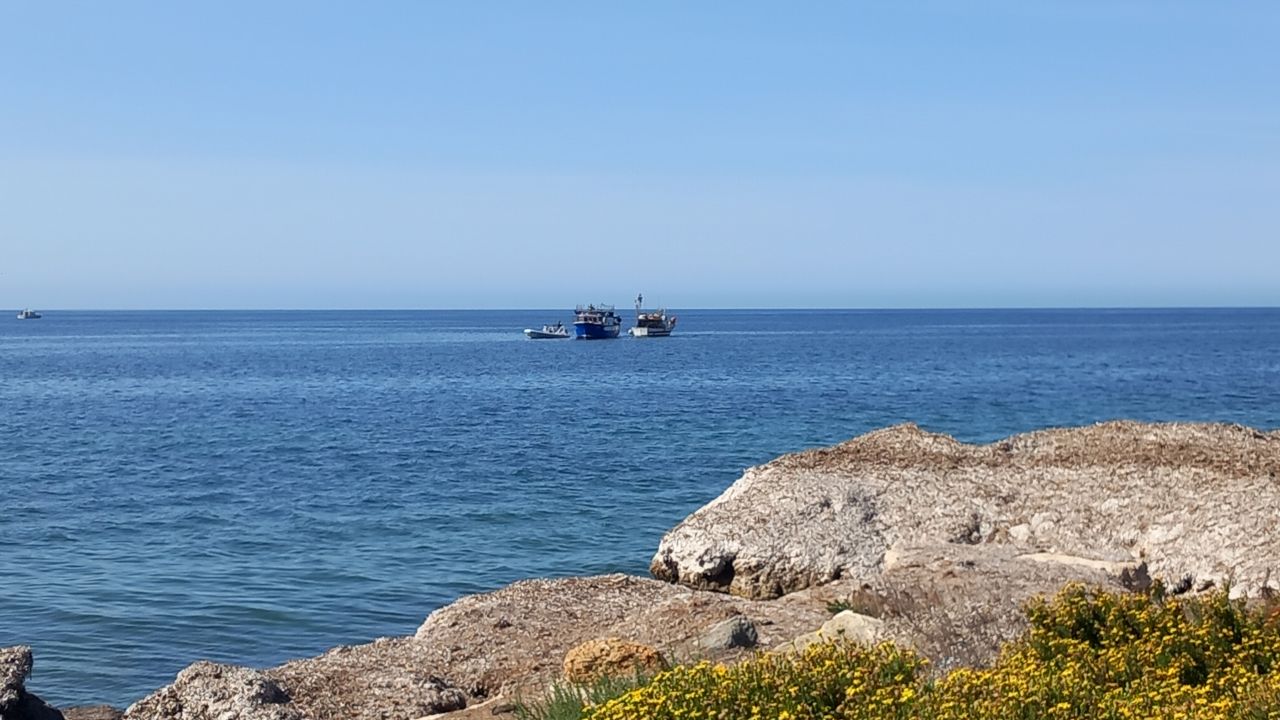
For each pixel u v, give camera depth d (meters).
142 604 25.09
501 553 30.19
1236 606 13.63
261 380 106.81
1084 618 11.92
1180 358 135.00
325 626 23.59
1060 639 11.30
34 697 13.70
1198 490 22.58
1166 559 20.77
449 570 28.36
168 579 27.38
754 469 27.02
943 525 22.75
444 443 54.12
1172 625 11.30
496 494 39.16
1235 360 129.88
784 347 173.12
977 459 26.53
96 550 30.80
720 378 102.69
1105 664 10.30
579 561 29.20
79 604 25.05
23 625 23.44
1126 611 11.80
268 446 54.06
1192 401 74.62
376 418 67.81
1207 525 21.17
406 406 76.44
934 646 12.24
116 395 88.69
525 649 16.95
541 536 32.16
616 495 38.69
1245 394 80.19
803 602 18.31
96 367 129.12
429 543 31.44
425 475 43.81
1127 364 122.56
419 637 18.31
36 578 27.44
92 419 68.56
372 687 15.38
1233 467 23.80
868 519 23.22
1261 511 21.06
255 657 21.58
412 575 27.83
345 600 25.56
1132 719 8.58
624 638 16.52
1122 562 18.03
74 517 35.69
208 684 14.67
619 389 90.19
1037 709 8.79
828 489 24.30
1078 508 22.84
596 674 13.50
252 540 32.03
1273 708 8.60
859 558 21.86
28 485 42.16
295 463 47.91
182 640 22.56
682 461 46.69
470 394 87.00
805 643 13.60
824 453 27.83
